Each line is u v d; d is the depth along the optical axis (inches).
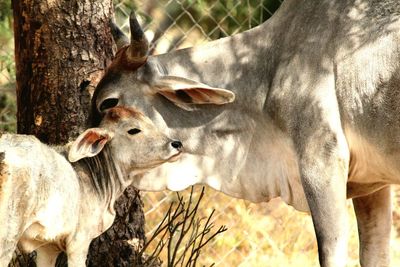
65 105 759.7
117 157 677.9
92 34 767.7
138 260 754.2
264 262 958.4
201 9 1055.0
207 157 733.9
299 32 718.5
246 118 729.0
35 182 610.9
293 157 711.7
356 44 700.7
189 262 743.7
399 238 986.7
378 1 711.1
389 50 692.7
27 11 767.1
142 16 1034.7
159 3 1040.8
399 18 698.2
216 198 989.8
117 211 771.4
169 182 730.8
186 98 721.6
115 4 1032.8
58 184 626.8
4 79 1034.1
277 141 719.7
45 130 762.8
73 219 642.2
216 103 720.3
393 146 694.5
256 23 1056.8
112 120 678.5
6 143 610.9
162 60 738.2
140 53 696.4
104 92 705.6
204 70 735.7
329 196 697.0
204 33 1023.0
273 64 723.4
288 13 732.0
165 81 702.5
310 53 708.0
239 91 728.3
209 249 960.3
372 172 717.3
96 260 767.7
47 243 649.0
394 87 689.6
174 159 677.9
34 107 767.1
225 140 732.7
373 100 694.5
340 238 697.6
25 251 637.9
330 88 701.9
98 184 671.1
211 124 730.8
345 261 699.4
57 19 761.6
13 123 1002.1
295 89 705.6
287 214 993.5
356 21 707.4
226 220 983.6
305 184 701.3
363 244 764.6
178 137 730.2
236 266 964.0
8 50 1019.9
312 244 985.5
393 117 689.6
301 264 959.6
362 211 762.2
